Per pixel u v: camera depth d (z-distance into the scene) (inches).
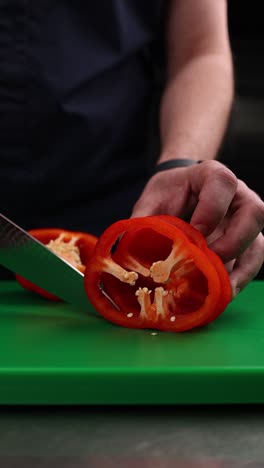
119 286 45.3
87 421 32.8
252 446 30.2
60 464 28.5
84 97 62.8
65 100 61.7
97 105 63.1
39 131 62.3
